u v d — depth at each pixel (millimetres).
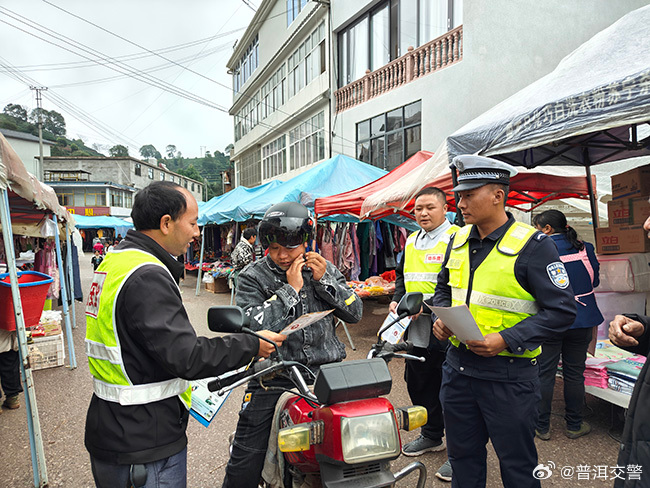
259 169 26422
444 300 2434
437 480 2936
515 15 9977
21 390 4676
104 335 1571
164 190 1693
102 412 1589
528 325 1923
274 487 1946
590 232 8375
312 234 1987
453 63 10531
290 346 1971
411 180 5594
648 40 3062
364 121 14234
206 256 16938
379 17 13602
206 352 1507
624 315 1870
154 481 1591
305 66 18328
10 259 2951
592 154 4949
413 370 3262
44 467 2949
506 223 2152
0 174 2951
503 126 3488
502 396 2027
